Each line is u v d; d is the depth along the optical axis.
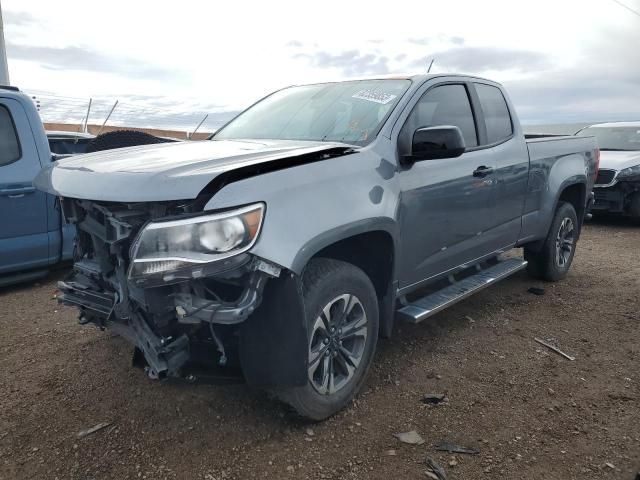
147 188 2.43
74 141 7.83
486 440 2.96
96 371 3.66
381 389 3.48
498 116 4.73
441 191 3.77
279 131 3.95
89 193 2.60
